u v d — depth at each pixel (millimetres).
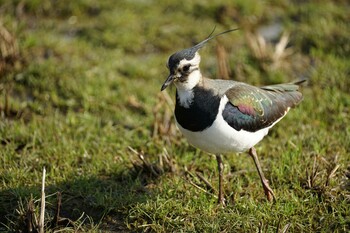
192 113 9930
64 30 16797
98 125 13141
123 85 14656
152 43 16266
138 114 13758
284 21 16875
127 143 12617
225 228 9992
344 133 12539
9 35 15109
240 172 11523
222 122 9898
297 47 15992
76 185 11125
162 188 11039
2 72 14680
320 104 13734
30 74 14812
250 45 15625
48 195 10602
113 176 11594
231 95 10109
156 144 12547
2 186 11180
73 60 15430
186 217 10312
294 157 11570
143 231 10125
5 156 12016
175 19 16906
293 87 11492
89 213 10594
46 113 13742
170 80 9961
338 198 10609
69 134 12961
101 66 15242
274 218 10094
